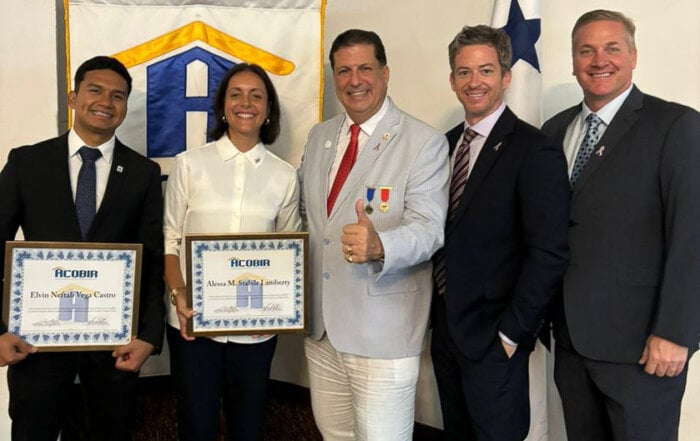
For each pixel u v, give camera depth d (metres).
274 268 1.80
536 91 2.32
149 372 3.08
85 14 2.38
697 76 2.15
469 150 1.89
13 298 1.68
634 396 1.63
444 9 2.72
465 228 1.76
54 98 2.44
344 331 1.77
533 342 1.74
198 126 2.51
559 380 1.84
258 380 1.90
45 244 1.69
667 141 1.59
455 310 1.76
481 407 1.74
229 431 1.97
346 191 1.79
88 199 1.81
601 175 1.69
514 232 1.73
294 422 2.88
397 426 1.78
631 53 1.73
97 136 1.84
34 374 1.74
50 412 1.78
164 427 2.72
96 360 1.82
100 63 1.83
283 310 1.82
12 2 2.36
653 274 1.61
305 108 2.60
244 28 2.52
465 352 1.74
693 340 1.51
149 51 2.44
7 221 1.75
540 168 1.64
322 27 2.58
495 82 1.80
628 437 1.64
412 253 1.57
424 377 2.82
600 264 1.67
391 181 1.74
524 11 2.32
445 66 2.72
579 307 1.70
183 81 2.49
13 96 2.38
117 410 1.87
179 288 1.83
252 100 1.88
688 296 1.51
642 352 1.61
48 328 1.71
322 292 1.82
